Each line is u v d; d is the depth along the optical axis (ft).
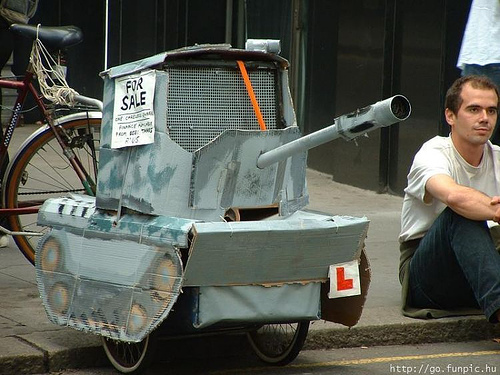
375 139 48.21
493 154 28.35
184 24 56.59
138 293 22.47
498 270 25.45
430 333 28.30
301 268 23.12
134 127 23.00
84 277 23.71
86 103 31.30
